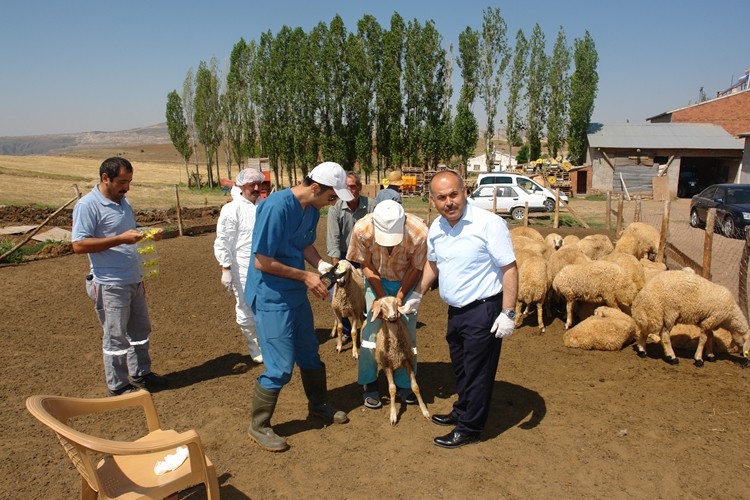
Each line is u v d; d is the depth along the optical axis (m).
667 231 10.66
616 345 6.57
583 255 8.16
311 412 4.99
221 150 124.38
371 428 4.82
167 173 60.72
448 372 6.08
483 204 23.39
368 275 4.98
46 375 6.07
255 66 42.34
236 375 6.07
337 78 38.91
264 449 4.47
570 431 4.68
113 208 5.28
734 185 18.48
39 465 4.31
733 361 6.25
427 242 4.48
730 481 3.95
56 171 44.78
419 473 4.12
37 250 14.28
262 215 4.22
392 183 7.31
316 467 4.23
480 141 109.38
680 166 39.50
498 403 5.26
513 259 4.06
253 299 4.45
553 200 23.64
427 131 38.06
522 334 7.38
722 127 39.66
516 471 4.12
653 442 4.48
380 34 38.00
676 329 6.66
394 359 4.75
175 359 6.59
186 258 13.38
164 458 3.46
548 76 43.31
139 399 3.57
